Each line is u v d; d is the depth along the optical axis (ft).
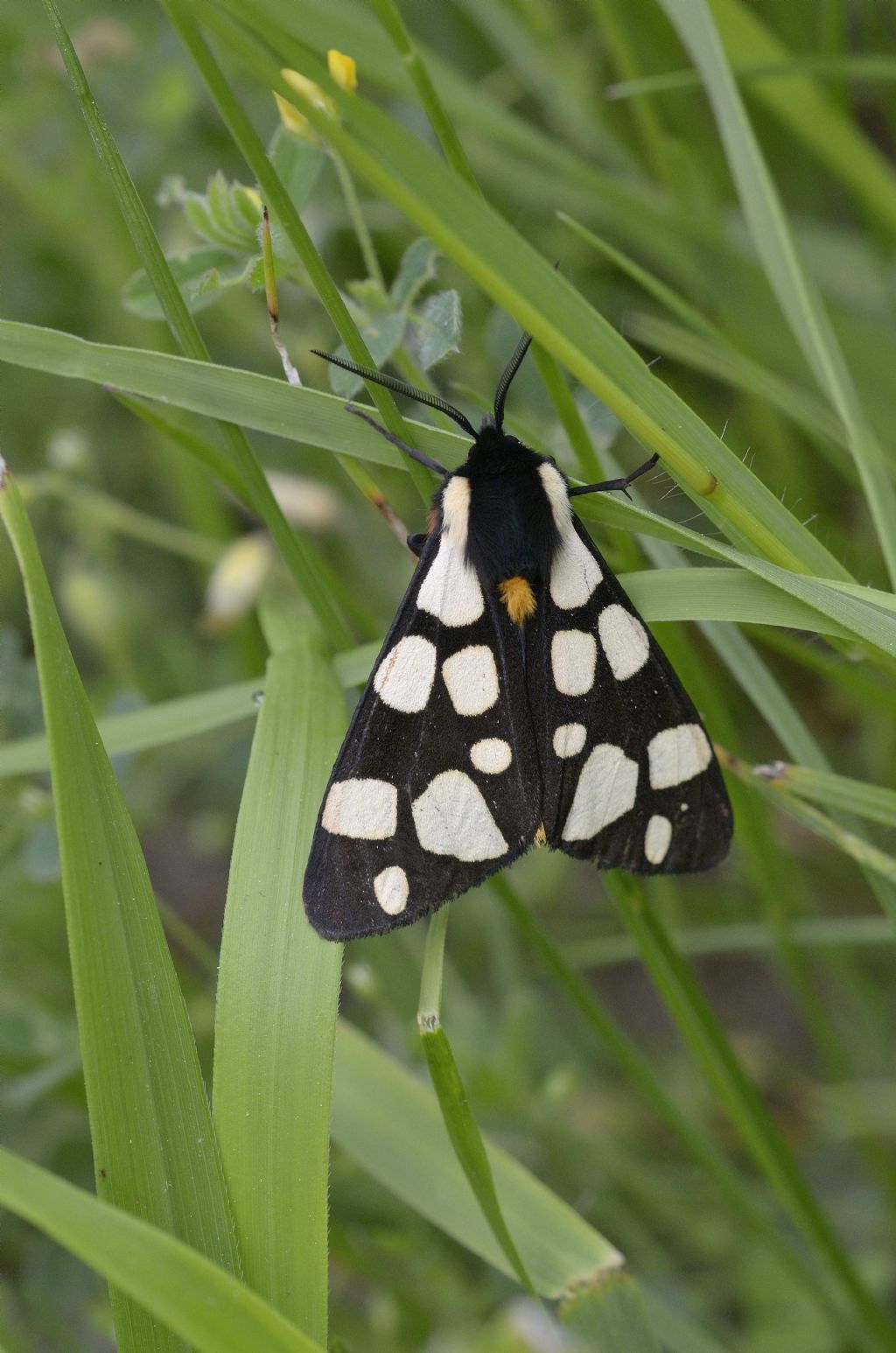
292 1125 0.88
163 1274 0.85
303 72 0.85
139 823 1.24
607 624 0.92
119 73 1.20
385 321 0.93
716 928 1.07
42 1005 1.08
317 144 0.92
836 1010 1.22
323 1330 0.88
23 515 0.88
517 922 0.98
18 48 1.21
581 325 0.88
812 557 0.90
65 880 0.87
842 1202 1.07
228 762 1.26
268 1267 0.88
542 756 0.92
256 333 1.16
